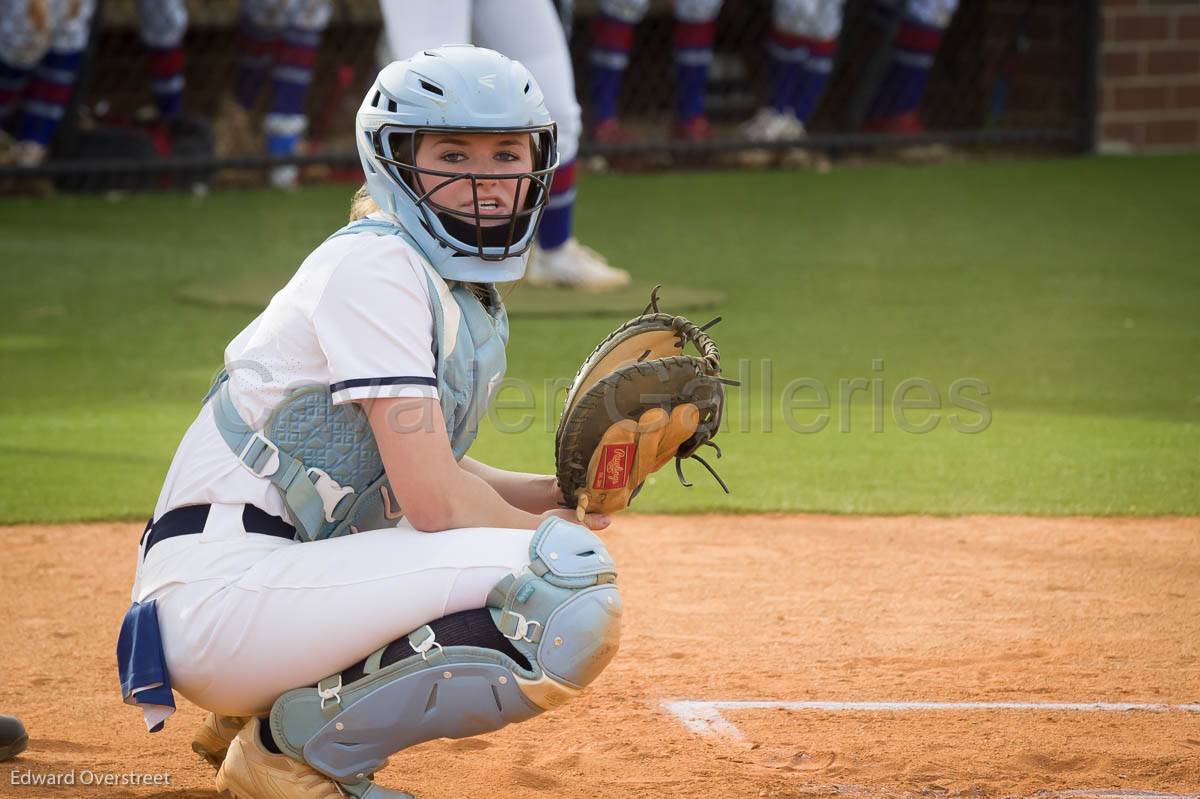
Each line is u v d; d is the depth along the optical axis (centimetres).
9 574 1555
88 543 1672
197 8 4747
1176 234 3922
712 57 5275
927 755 1055
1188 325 2891
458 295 920
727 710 1157
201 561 870
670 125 5181
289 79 4309
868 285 3312
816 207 4306
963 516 1767
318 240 3766
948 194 4506
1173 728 1110
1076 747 1069
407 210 900
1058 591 1482
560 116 3070
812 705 1166
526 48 2983
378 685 852
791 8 4731
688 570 1571
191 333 2814
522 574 852
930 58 5000
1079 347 2708
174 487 904
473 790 998
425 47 2769
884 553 1625
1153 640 1329
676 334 963
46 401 2320
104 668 1275
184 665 865
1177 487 1869
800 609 1432
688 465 2006
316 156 4316
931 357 2628
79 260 3494
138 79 4806
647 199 4416
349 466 895
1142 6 5256
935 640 1334
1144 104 5325
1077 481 1902
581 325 2872
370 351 859
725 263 3569
